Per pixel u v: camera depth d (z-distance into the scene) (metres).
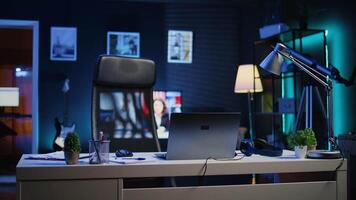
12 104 5.75
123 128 2.65
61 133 4.64
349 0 3.76
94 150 1.76
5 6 4.81
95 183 1.68
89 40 4.96
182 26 5.13
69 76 4.91
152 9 5.09
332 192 1.93
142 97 2.76
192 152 1.92
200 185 1.91
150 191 1.73
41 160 1.87
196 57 5.14
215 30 5.18
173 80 5.07
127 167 1.71
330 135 2.17
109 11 5.01
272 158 2.00
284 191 1.87
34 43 4.86
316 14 4.30
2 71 7.69
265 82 4.83
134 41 5.04
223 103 5.15
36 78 4.84
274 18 4.70
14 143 7.81
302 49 4.49
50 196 1.64
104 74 2.65
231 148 1.98
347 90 3.76
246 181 3.09
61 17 4.92
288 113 4.14
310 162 1.92
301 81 4.23
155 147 2.68
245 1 5.07
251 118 4.71
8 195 4.22
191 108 5.08
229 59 5.19
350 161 3.28
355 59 3.68
